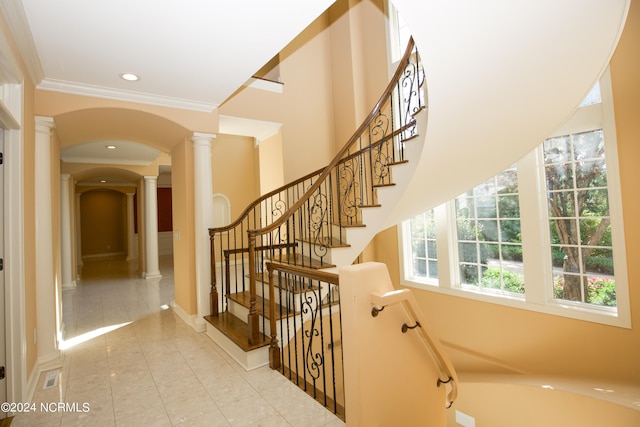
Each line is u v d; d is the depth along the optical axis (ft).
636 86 9.76
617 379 10.20
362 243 11.83
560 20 6.71
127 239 35.42
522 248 12.46
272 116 17.28
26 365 8.23
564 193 11.64
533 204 12.16
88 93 11.12
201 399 8.11
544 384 10.98
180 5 7.19
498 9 6.14
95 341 12.00
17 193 8.04
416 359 6.66
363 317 5.74
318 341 12.11
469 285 14.53
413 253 17.06
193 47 8.89
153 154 21.63
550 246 12.02
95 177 27.91
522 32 6.74
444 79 7.24
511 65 7.45
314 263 11.71
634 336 9.91
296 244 13.26
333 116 19.61
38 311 9.93
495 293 13.50
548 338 11.76
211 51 9.13
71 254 22.48
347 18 18.75
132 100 11.85
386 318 6.10
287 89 17.90
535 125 9.86
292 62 18.24
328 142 19.35
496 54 7.05
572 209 11.46
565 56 7.66
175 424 7.18
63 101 10.78
